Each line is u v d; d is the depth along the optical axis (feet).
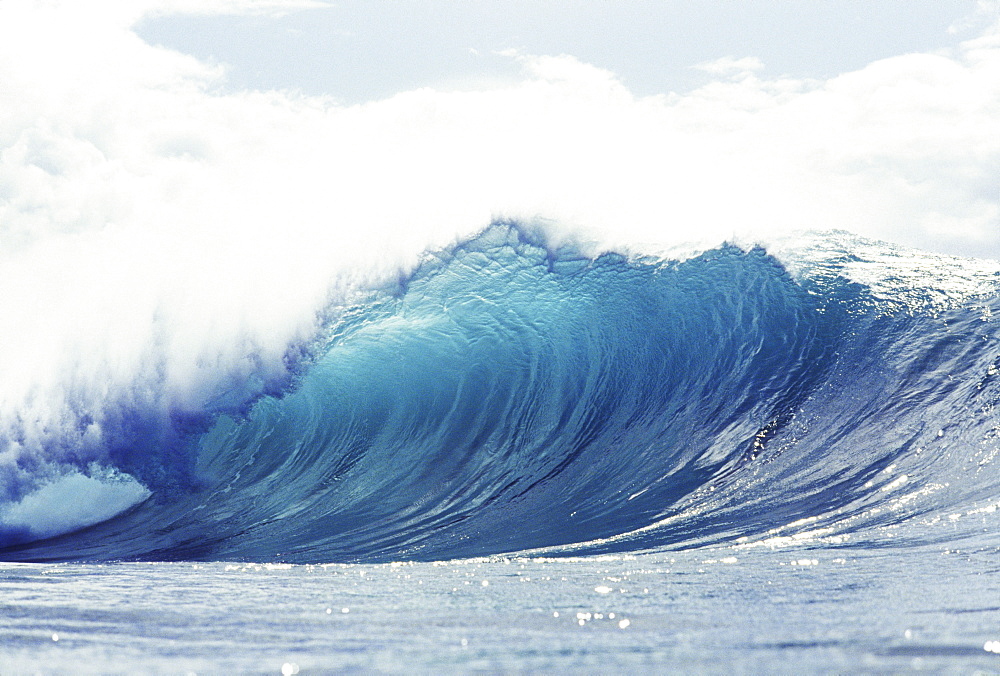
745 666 23.54
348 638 28.30
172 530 67.97
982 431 58.23
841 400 66.28
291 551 57.82
